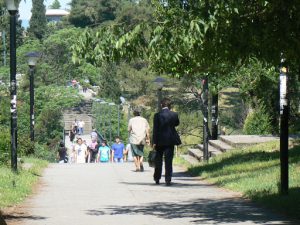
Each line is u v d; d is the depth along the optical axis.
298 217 18.25
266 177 26.30
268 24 15.75
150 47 15.34
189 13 15.14
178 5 15.29
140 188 26.69
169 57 15.63
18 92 97.50
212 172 31.94
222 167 32.72
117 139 53.44
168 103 28.41
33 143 45.75
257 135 49.16
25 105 89.06
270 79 38.88
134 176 32.25
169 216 18.73
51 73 127.50
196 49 16.56
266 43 16.11
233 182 26.72
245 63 17.61
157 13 17.61
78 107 144.12
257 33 15.83
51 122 102.94
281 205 19.80
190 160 42.84
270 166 30.00
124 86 122.12
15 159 29.45
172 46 15.57
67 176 31.97
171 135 27.98
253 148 38.84
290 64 17.75
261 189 23.56
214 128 49.69
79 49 15.87
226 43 16.33
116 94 123.44
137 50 15.91
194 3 15.15
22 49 138.38
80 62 15.94
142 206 21.12
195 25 14.75
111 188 26.58
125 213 19.39
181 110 79.06
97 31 15.80
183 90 75.69
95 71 136.75
